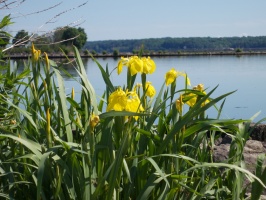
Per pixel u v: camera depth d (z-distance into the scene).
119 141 2.25
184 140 2.55
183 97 2.50
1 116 3.11
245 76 23.64
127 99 2.14
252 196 2.45
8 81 3.22
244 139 2.54
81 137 2.39
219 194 2.63
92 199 2.03
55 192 2.14
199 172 2.66
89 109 2.41
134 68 2.42
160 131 2.48
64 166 2.08
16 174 2.45
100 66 2.48
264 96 12.52
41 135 2.48
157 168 2.04
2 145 2.93
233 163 2.47
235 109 8.90
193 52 84.88
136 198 2.28
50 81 2.43
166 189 2.21
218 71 28.78
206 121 2.29
